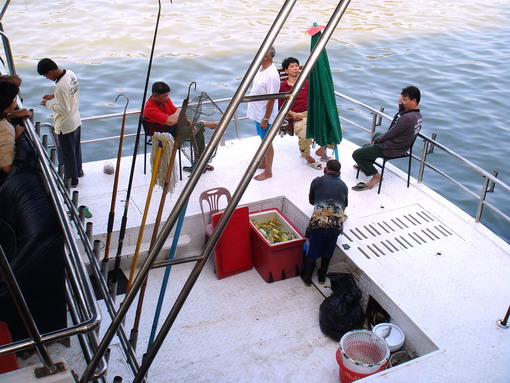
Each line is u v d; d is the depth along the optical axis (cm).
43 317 374
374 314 614
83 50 1655
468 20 2130
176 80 1502
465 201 1086
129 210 686
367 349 549
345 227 685
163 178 601
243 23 1962
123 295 622
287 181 766
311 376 541
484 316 560
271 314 614
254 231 659
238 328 594
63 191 377
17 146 420
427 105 1423
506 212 1058
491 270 621
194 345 570
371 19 2089
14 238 374
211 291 641
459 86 1535
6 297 356
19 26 1823
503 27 2061
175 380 530
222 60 1636
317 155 834
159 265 238
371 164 750
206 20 1984
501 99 1466
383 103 1440
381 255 639
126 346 299
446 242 662
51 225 360
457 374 497
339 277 607
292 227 673
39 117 1277
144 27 1872
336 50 1764
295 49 1716
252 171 229
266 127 744
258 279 664
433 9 2256
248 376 539
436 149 1243
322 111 727
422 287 594
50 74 658
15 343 221
